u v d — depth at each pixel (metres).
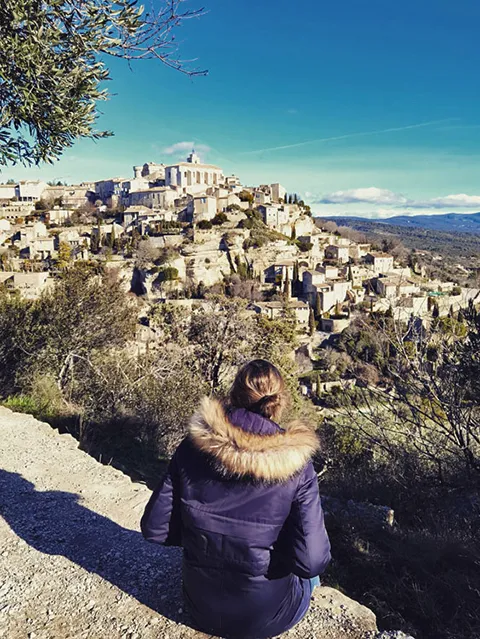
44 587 2.88
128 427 8.87
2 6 3.28
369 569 4.84
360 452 9.09
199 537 1.94
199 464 1.95
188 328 14.30
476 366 5.29
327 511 6.26
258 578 1.94
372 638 2.44
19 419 6.73
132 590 2.85
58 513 3.88
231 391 2.05
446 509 6.16
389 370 6.37
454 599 4.31
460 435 6.00
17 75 3.56
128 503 4.13
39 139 4.12
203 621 2.08
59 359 10.61
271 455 1.81
